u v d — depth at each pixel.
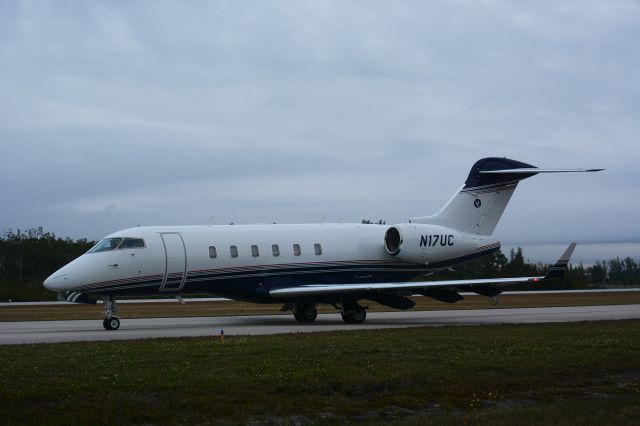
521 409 13.66
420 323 31.69
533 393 15.29
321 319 35.31
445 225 35.81
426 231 34.81
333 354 17.94
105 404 13.06
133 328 28.92
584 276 92.75
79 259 29.34
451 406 14.15
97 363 16.38
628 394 15.26
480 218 36.56
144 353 18.06
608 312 39.22
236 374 15.34
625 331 24.28
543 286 86.94
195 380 14.69
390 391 14.88
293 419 13.05
